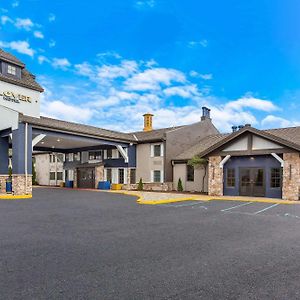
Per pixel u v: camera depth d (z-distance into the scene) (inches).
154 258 223.3
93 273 188.2
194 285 169.6
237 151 793.6
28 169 789.9
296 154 691.4
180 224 378.0
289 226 368.8
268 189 759.1
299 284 172.4
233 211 510.0
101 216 442.6
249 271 195.3
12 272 189.2
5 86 968.9
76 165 1304.1
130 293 157.4
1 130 868.0
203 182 979.9
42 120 908.6
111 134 1111.0
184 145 1159.0
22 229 335.9
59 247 254.4
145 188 1112.2
